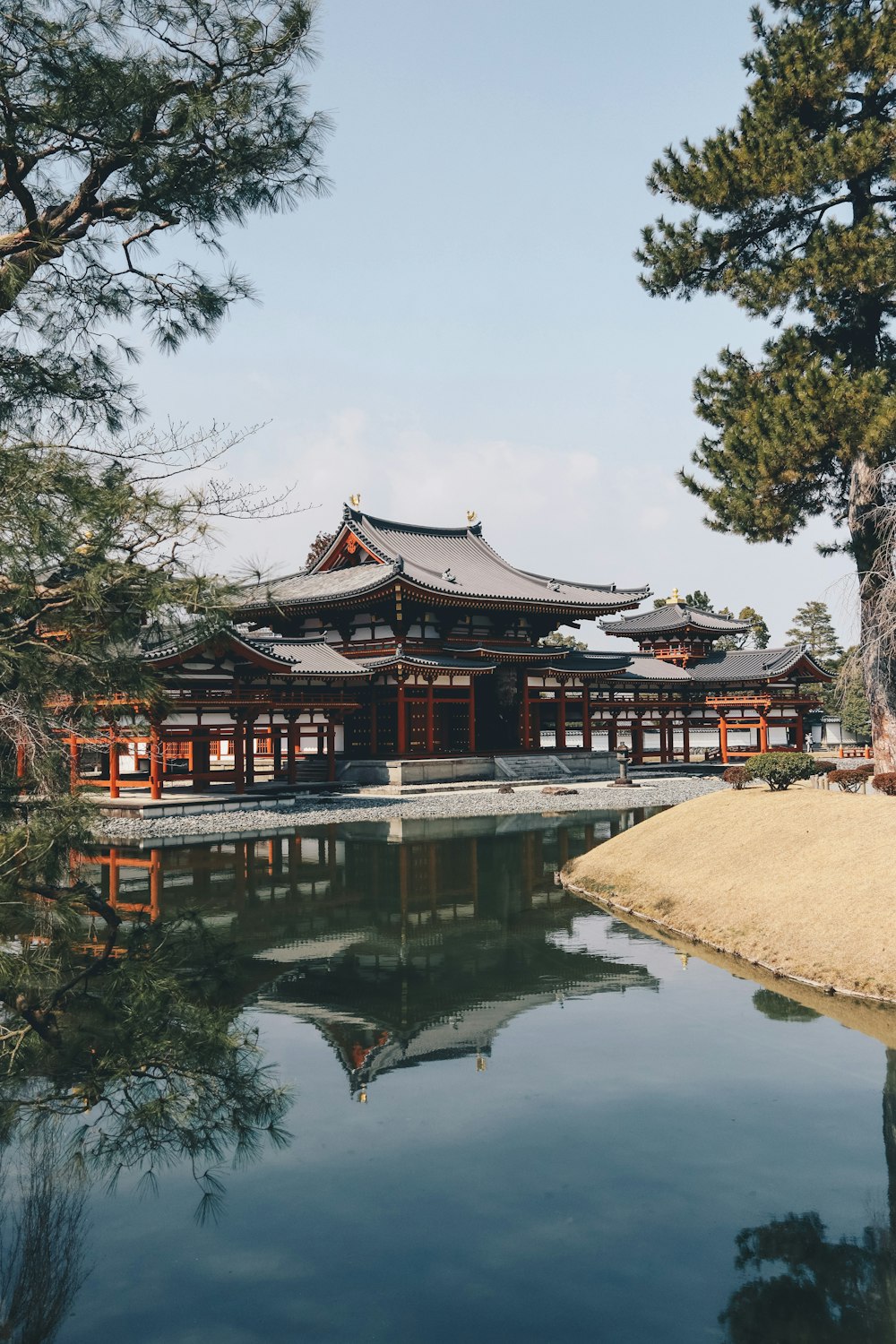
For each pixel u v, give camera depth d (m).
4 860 8.30
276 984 14.91
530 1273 7.02
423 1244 7.44
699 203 30.45
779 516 30.03
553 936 18.30
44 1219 7.70
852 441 26.34
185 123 9.80
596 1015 13.31
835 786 30.98
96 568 7.70
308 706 46.56
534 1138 9.34
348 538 61.41
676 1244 7.45
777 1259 7.18
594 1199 8.15
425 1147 9.12
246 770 46.00
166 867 25.53
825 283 27.88
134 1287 6.81
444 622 58.41
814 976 14.88
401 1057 11.59
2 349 9.98
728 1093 10.45
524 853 28.47
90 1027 10.69
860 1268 7.11
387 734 54.53
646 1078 10.91
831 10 28.81
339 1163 8.78
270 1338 6.21
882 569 26.81
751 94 29.88
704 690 69.19
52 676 8.21
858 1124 9.62
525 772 55.56
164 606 7.92
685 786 52.34
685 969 15.77
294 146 10.68
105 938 15.02
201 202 10.55
